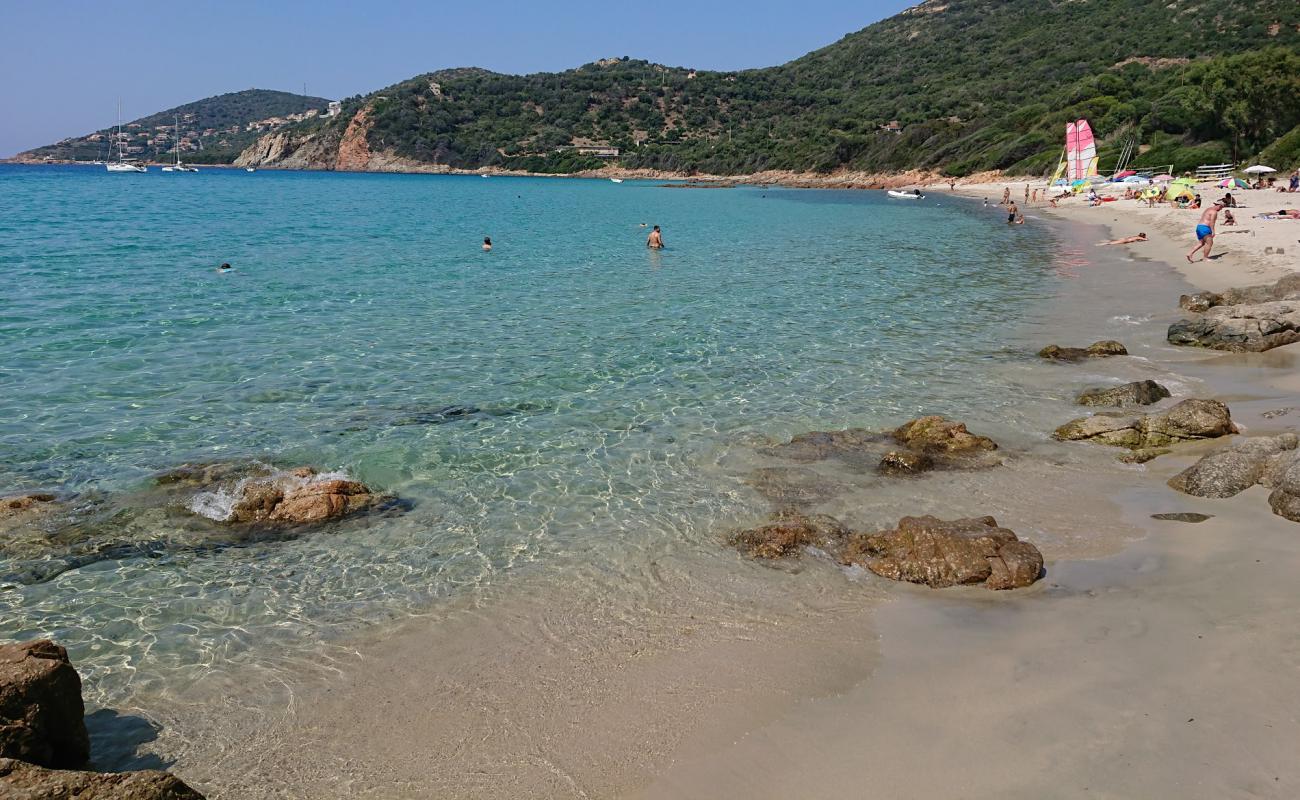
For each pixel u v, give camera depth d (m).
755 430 12.15
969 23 194.38
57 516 9.28
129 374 14.81
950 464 10.63
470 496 9.94
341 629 7.16
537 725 5.82
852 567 8.09
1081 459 10.73
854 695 6.01
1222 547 7.96
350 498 9.62
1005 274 27.36
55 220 46.22
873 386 14.27
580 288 24.84
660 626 7.10
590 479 10.41
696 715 5.86
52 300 21.28
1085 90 97.88
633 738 5.64
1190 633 6.47
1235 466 9.45
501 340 17.83
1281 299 18.22
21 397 13.41
